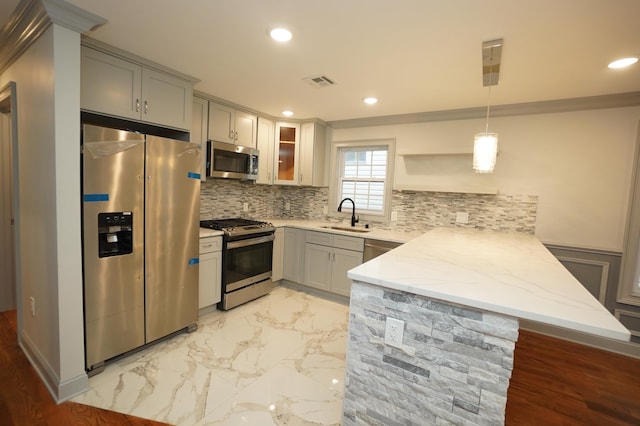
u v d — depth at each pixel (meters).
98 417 1.67
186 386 1.94
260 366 2.19
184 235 2.50
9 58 2.16
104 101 2.07
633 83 2.35
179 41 1.97
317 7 1.55
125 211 2.08
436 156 3.48
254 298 3.46
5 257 2.89
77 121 1.75
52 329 1.82
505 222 3.13
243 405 1.80
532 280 1.34
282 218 4.55
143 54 2.16
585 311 0.99
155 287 2.31
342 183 4.27
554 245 2.92
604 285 2.75
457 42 1.85
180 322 2.54
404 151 3.69
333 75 2.45
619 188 2.68
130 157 2.09
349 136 4.08
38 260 1.94
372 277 1.29
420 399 1.22
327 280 3.60
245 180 3.71
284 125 3.99
